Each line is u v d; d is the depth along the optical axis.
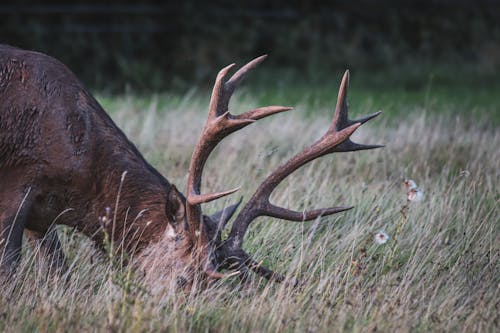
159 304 20.33
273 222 25.53
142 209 22.36
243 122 20.58
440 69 73.94
